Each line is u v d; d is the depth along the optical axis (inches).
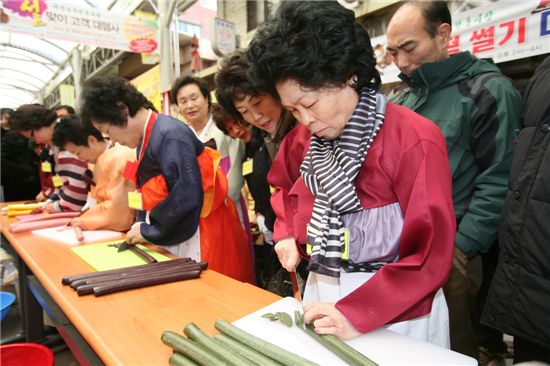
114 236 60.2
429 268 25.6
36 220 71.4
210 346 24.5
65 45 250.7
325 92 26.0
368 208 31.0
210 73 127.0
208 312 31.6
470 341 46.2
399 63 54.4
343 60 24.9
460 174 48.8
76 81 247.9
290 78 25.6
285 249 37.3
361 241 31.4
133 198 56.2
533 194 36.2
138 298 34.6
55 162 112.4
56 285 38.2
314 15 24.4
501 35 61.2
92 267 44.5
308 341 26.2
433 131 28.3
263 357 23.7
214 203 58.7
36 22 134.6
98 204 67.1
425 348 25.1
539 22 56.4
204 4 155.4
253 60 27.4
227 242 60.8
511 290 37.9
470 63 51.6
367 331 25.8
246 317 30.0
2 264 85.1
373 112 29.3
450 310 45.9
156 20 154.5
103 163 65.7
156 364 24.7
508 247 38.4
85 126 66.6
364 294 26.4
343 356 23.7
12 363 45.2
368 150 29.7
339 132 29.5
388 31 54.1
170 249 56.0
